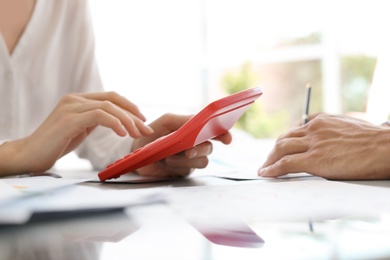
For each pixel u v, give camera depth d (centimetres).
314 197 32
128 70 312
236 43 353
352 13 304
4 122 94
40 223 23
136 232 21
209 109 46
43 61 100
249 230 22
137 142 79
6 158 62
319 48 323
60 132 62
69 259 17
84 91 106
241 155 108
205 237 20
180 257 17
